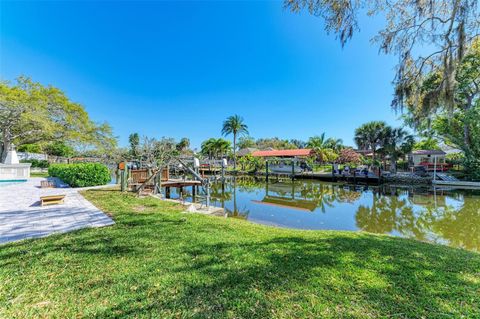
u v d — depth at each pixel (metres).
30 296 2.13
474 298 2.18
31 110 13.80
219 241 3.78
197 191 16.52
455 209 10.66
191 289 2.28
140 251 3.26
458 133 17.41
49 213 5.59
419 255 3.36
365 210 10.99
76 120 16.48
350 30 4.10
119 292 2.22
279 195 16.44
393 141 24.03
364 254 3.32
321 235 4.44
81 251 3.22
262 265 2.86
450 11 4.48
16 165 12.78
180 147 45.88
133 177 11.26
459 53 4.39
